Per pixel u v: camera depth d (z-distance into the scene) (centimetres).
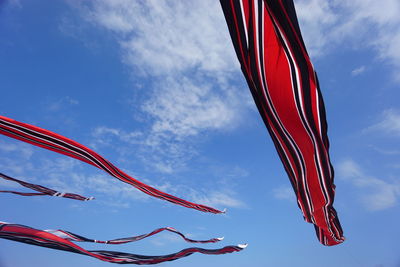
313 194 602
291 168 567
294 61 401
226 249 711
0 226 441
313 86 415
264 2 357
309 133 479
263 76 425
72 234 516
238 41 394
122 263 564
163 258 627
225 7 371
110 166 550
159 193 610
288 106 452
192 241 689
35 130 487
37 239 471
